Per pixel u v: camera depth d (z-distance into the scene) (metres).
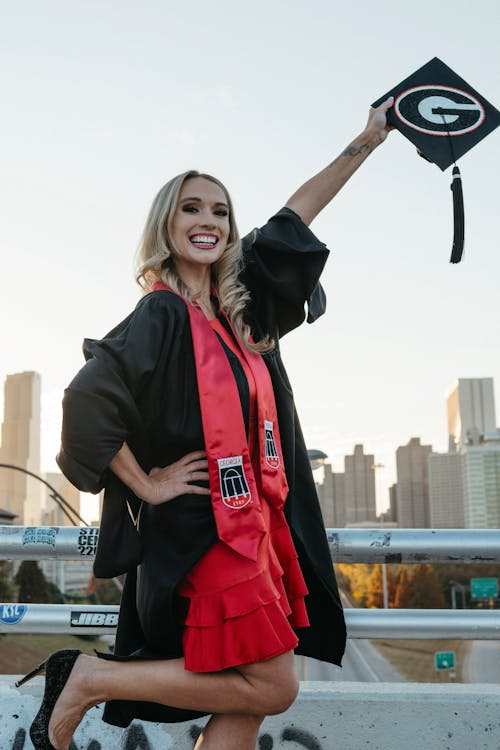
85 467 1.91
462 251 2.68
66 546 2.97
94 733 2.54
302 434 2.36
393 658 60.88
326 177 2.63
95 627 2.91
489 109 2.81
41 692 2.56
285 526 2.14
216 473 1.99
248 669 1.94
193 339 2.09
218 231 2.25
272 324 2.36
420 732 2.54
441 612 2.90
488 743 2.53
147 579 2.00
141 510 2.12
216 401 2.04
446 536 2.96
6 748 2.50
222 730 2.01
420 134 2.75
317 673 37.41
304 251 2.37
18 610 2.93
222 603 1.93
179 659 1.99
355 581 95.06
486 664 59.50
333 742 2.54
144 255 2.31
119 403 1.94
